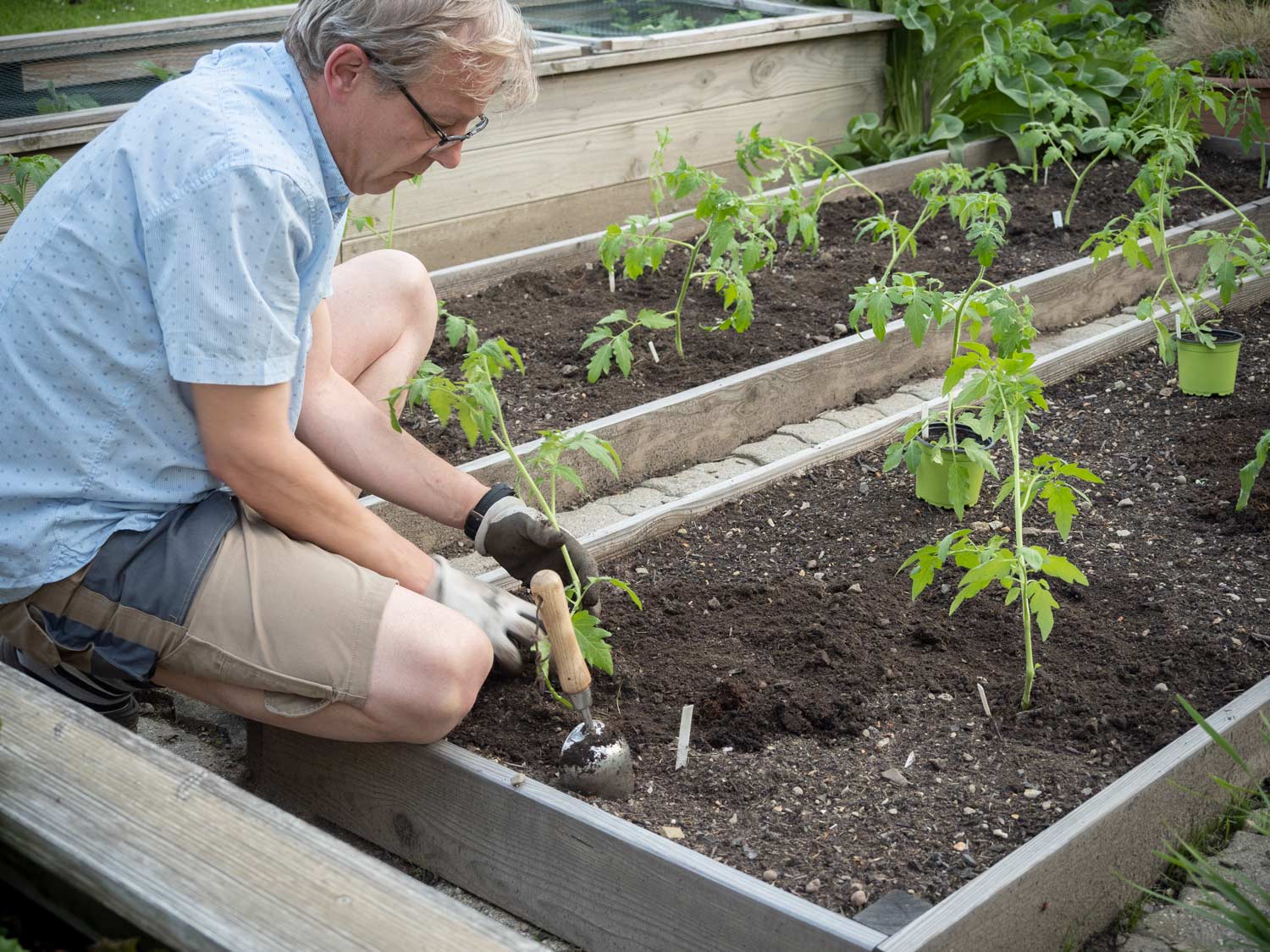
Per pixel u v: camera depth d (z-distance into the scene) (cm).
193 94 215
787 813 230
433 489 269
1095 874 211
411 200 511
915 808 231
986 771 241
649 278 495
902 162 597
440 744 235
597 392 402
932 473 335
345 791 249
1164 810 223
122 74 473
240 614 223
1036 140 572
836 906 207
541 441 364
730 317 428
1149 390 413
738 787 237
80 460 217
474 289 476
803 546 324
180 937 145
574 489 360
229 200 206
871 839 223
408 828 241
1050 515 337
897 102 668
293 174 213
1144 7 789
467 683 232
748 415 393
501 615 262
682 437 379
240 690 230
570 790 232
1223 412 393
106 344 212
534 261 492
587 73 543
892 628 286
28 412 216
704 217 420
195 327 206
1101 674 268
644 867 206
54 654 228
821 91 641
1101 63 667
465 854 233
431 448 368
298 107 221
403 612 229
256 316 209
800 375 403
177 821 160
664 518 328
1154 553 317
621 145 570
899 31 654
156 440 221
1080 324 479
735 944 197
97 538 222
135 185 209
